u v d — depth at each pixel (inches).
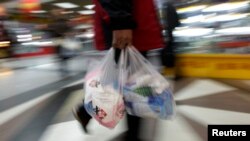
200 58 138.6
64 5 637.3
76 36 232.5
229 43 136.1
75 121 76.8
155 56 144.7
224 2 139.2
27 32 435.8
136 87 46.5
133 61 47.6
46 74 188.5
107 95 46.9
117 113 46.9
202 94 102.1
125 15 43.8
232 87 112.4
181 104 89.0
